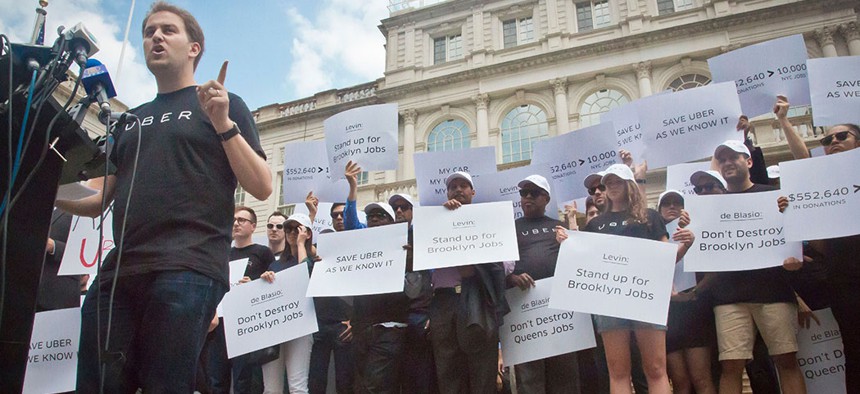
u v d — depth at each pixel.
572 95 15.70
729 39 14.51
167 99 2.15
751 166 4.37
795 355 3.49
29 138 1.53
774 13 14.20
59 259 3.99
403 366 3.95
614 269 3.31
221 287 1.92
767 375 4.05
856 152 3.39
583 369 3.80
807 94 4.45
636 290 3.24
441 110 16.91
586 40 16.14
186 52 2.19
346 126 4.71
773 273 3.61
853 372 3.23
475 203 4.20
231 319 4.20
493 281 3.60
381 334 3.83
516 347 3.65
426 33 18.61
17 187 1.54
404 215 4.68
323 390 4.39
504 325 3.74
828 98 4.03
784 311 3.48
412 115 17.11
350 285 3.94
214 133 2.04
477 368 3.55
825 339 3.70
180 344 1.70
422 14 18.73
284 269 4.53
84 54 1.69
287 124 18.53
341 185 5.36
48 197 1.60
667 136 4.60
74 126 1.67
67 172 1.86
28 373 3.45
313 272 4.10
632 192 3.66
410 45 18.55
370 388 3.73
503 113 16.31
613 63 15.38
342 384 4.36
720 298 3.66
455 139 16.58
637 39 15.20
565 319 3.63
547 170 4.35
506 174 4.38
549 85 15.91
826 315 3.73
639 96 14.90
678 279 3.85
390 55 18.72
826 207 3.35
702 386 3.70
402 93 17.45
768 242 3.50
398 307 3.95
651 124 4.68
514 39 17.55
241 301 4.27
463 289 3.63
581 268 3.35
